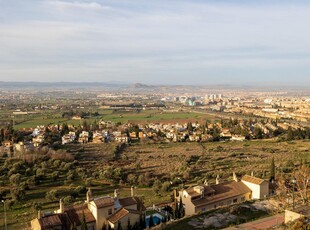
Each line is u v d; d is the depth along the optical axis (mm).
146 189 110875
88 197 75250
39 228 65000
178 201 83750
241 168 131375
